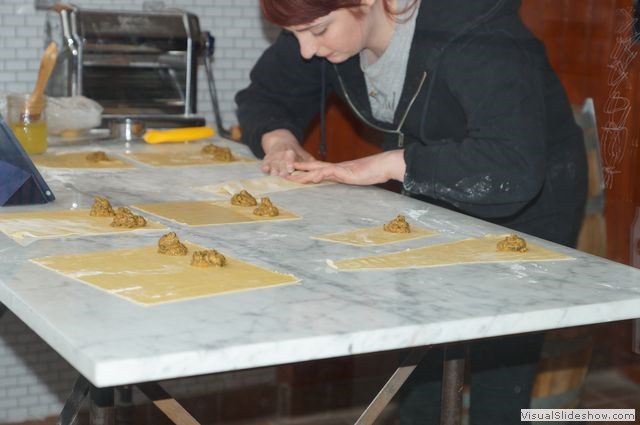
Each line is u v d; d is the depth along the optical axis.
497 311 1.21
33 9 2.98
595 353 2.53
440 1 1.91
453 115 1.98
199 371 1.03
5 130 1.76
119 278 1.28
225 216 1.71
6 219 1.62
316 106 2.51
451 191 1.84
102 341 1.04
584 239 2.09
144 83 2.80
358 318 1.16
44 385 2.91
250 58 3.32
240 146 2.59
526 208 2.00
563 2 2.25
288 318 1.15
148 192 1.93
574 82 2.22
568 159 2.01
